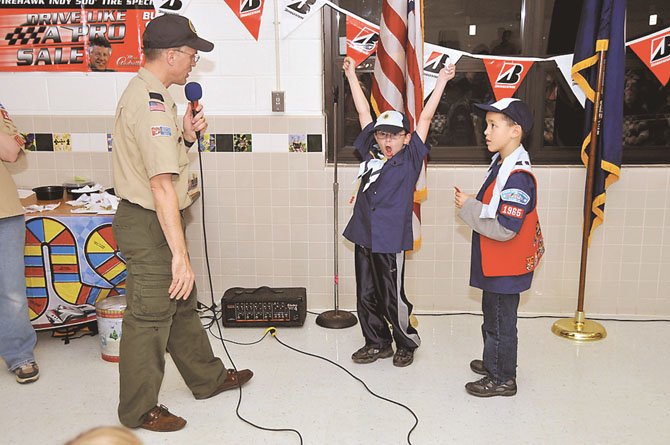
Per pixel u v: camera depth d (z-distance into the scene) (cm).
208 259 380
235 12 355
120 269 329
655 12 348
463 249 370
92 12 358
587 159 344
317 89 361
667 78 348
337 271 362
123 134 237
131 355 246
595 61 328
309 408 269
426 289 376
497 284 266
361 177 301
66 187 358
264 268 381
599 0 322
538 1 351
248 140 367
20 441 245
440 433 250
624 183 357
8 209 280
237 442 244
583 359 314
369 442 244
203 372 274
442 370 304
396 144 290
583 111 363
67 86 366
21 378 291
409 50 333
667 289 367
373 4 359
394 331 305
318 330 353
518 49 358
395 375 298
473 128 370
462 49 359
